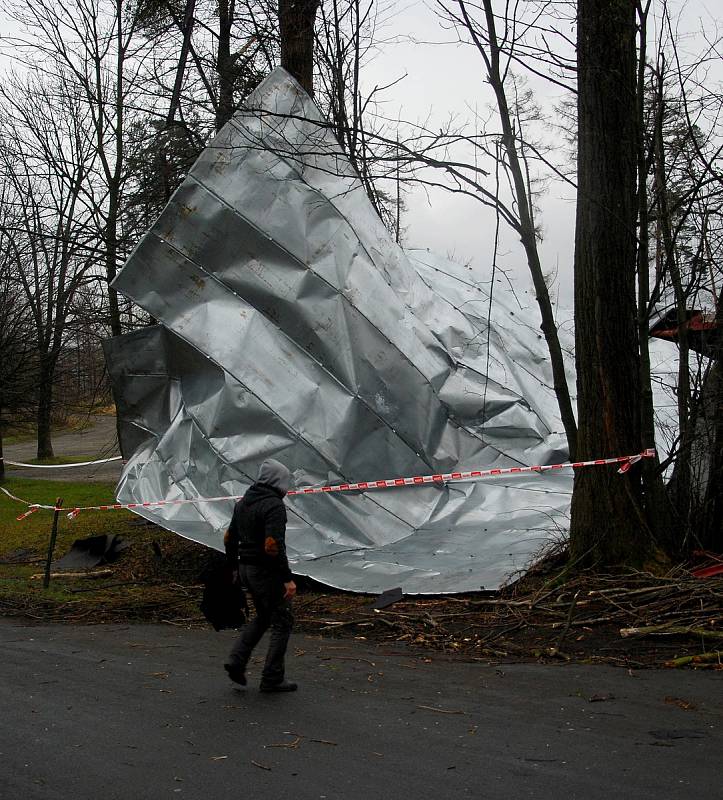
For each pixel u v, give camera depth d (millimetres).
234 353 10812
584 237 8797
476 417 11922
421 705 5324
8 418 30875
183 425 11055
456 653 6879
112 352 11344
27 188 26781
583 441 8828
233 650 5734
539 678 5926
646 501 8844
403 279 12344
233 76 16047
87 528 16547
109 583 11164
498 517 10945
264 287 10977
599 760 4281
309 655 6844
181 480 10898
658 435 13242
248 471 10648
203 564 12094
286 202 11094
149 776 4172
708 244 9289
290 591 5691
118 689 5809
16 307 28406
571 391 13789
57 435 51125
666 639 6738
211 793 3959
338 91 14375
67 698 5586
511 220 8914
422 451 11258
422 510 11016
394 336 11312
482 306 14438
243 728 4906
